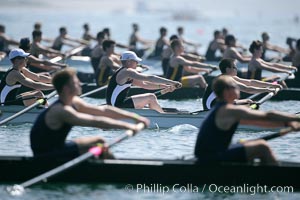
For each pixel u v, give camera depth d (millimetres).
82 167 42219
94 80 95875
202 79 84250
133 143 55875
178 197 40969
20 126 62812
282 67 82688
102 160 42375
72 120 41031
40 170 42281
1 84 64438
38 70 91250
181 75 84438
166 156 51000
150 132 61094
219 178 41938
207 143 41750
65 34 120625
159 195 41219
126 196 40781
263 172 41688
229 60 64188
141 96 63812
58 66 84875
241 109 40812
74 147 42188
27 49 75938
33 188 41719
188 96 84188
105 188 42062
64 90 41188
